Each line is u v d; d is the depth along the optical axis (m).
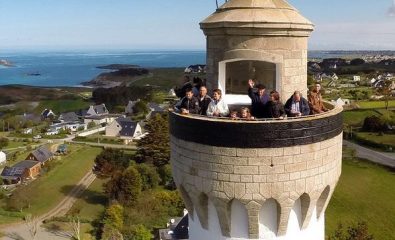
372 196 98.44
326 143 13.02
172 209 88.94
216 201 13.02
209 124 12.62
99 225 86.19
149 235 77.00
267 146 12.28
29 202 103.25
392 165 122.75
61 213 96.75
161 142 125.31
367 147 147.12
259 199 12.57
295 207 13.33
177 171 13.99
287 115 13.12
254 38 13.09
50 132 196.75
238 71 14.68
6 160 146.88
